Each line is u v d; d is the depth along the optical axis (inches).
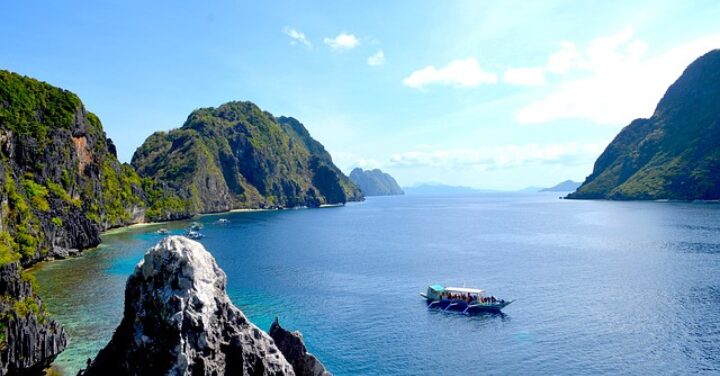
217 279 1592.0
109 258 5492.1
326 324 3326.8
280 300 3946.9
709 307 3535.9
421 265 5565.9
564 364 2600.9
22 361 2158.0
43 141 6535.4
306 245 7317.9
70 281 4247.0
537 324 3284.9
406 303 3870.6
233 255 6304.1
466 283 4586.6
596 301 3796.8
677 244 6491.1
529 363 2625.5
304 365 1839.3
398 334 3125.0
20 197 5009.8
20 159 6107.3
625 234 7819.9
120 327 1598.2
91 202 7839.6
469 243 7524.6
